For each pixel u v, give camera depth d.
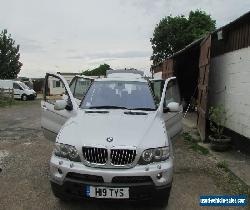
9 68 45.19
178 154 8.32
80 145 4.56
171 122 6.29
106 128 4.85
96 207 5.00
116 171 4.39
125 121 5.13
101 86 6.43
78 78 7.77
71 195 4.57
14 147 8.88
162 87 7.07
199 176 6.57
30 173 6.55
